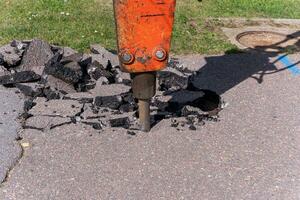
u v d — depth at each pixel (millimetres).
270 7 5652
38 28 4680
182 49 4426
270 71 4094
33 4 5285
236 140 3117
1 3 5324
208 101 3586
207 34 4797
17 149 2928
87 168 2803
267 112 3451
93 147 2982
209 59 4266
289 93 3740
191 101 3479
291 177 2818
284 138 3166
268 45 4680
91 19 4965
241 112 3430
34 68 3717
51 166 2809
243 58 4328
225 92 3691
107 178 2734
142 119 3125
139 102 3082
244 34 4898
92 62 3770
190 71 3979
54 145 2988
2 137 3027
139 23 2797
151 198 2607
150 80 2988
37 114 3248
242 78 3938
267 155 2994
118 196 2611
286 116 3416
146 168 2826
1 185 2646
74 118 3227
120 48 2842
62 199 2572
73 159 2873
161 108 3387
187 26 4934
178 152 2973
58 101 3402
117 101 3371
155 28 2818
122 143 3029
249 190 2701
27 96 3508
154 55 2869
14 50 3986
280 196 2672
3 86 3619
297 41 4816
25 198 2572
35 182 2682
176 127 3209
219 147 3039
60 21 4879
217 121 3301
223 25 5074
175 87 3686
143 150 2977
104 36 4598
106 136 3088
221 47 4523
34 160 2850
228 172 2828
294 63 4285
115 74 3762
